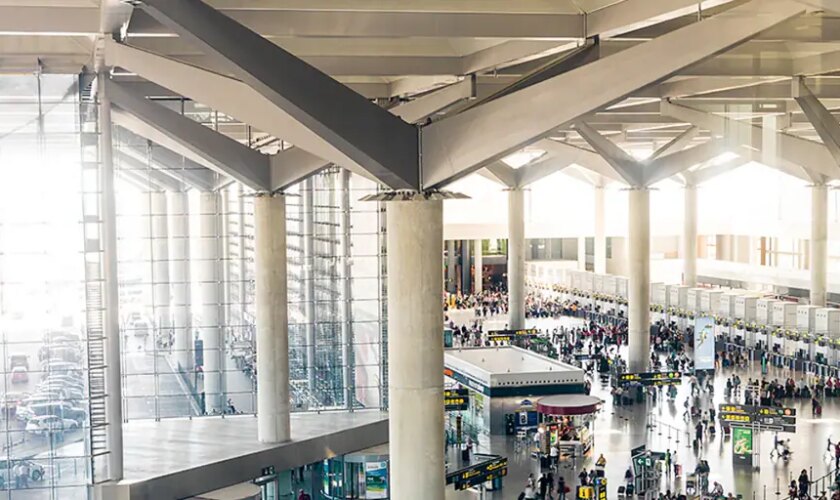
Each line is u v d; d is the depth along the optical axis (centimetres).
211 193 4778
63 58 3438
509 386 4500
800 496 3033
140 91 3866
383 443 4362
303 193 4841
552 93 2267
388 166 2423
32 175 3466
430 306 2547
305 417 4506
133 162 4722
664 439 4347
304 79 2289
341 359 4781
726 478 3472
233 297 4797
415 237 2525
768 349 3453
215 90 2794
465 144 2391
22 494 3497
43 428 3516
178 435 4216
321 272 4816
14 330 3497
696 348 4709
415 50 2930
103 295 3500
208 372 4766
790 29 1838
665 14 2086
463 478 3597
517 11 2386
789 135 1986
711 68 2259
